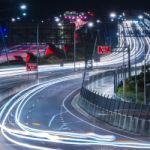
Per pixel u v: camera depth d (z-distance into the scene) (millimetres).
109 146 48875
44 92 110750
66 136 55469
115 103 67375
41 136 55219
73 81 134750
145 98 87812
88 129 61719
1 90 99812
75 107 87625
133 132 59188
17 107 85812
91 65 167125
